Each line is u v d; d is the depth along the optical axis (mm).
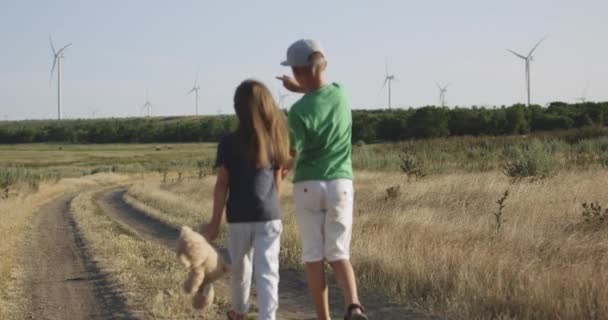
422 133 70625
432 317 7363
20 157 112500
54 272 11914
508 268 7988
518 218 11297
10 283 10922
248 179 5590
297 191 5609
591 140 32594
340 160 5574
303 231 5680
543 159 18188
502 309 7062
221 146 5641
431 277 8273
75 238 17172
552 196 13750
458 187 15797
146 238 16578
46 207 31266
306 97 5520
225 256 12555
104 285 10258
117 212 25906
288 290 9539
